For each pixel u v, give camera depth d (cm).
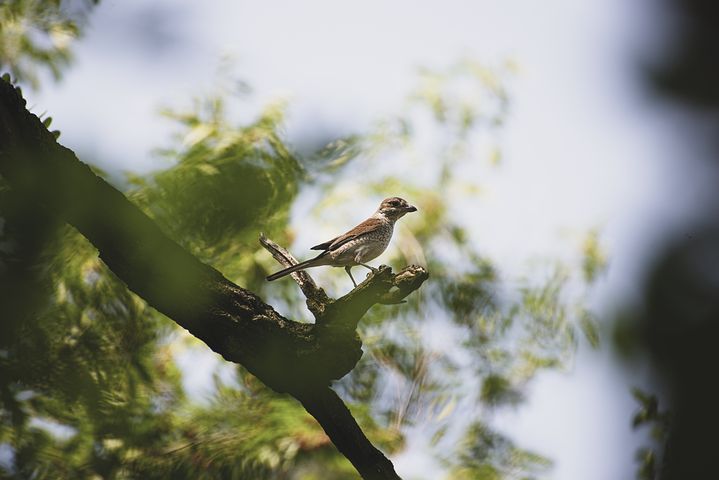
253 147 1184
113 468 1048
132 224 873
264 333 892
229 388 1187
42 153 852
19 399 950
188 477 1095
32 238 909
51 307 1008
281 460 1127
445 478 1244
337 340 895
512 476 1252
